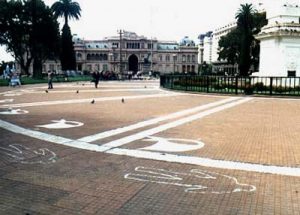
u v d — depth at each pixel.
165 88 32.47
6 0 64.75
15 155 7.78
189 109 16.45
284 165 7.11
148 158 7.55
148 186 5.85
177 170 6.72
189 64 151.12
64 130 10.71
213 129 11.16
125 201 5.21
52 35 65.75
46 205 5.04
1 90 31.58
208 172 6.61
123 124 11.94
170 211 4.86
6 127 11.23
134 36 147.38
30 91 30.17
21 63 73.50
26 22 65.62
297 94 23.64
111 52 144.75
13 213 4.76
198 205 5.07
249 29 68.88
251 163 7.23
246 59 66.88
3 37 68.00
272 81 24.59
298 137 9.95
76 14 70.94
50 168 6.81
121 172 6.57
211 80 29.61
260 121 12.90
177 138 9.67
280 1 27.31
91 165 7.01
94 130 10.74
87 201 5.19
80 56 146.00
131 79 71.31
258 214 4.77
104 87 37.34
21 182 6.00
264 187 5.83
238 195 5.47
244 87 25.41
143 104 18.66
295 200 5.28
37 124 11.84
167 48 150.62
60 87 37.28
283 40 26.75
